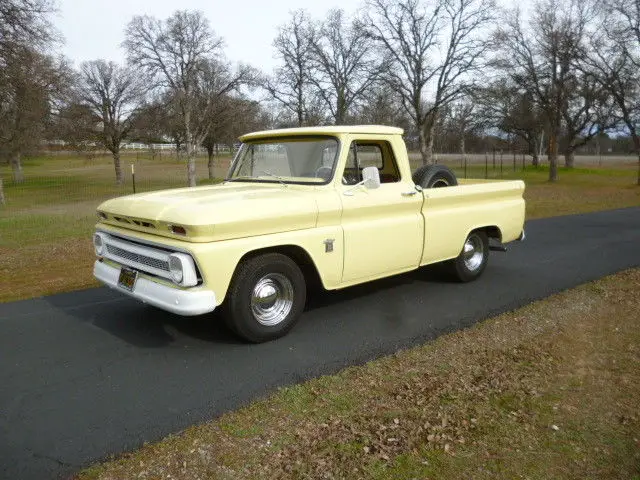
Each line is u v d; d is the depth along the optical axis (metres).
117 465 2.92
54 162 66.25
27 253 9.03
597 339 4.66
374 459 2.91
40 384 3.96
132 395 3.78
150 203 4.57
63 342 4.80
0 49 19.64
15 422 3.41
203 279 4.12
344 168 5.12
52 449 3.10
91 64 35.25
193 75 25.17
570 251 9.03
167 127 30.27
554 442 3.06
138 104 34.53
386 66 23.88
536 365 4.12
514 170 40.06
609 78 27.03
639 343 4.54
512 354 4.35
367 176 5.12
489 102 28.73
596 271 7.46
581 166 47.62
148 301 4.43
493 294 6.30
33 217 15.01
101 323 5.30
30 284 6.88
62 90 29.33
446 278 6.87
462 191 6.25
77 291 6.52
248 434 3.20
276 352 4.55
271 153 5.61
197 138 26.75
